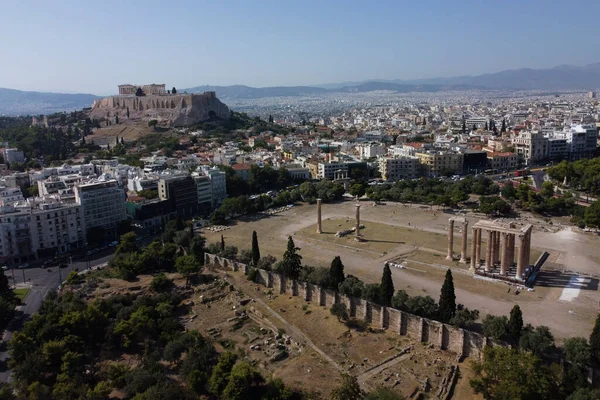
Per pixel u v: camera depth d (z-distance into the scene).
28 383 143.12
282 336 174.88
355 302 189.25
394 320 177.88
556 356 149.00
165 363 156.50
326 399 136.75
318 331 177.88
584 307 192.50
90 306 175.88
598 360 140.75
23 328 173.38
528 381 127.75
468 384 143.38
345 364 155.88
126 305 195.88
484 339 155.88
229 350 165.38
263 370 152.75
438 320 173.75
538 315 186.00
